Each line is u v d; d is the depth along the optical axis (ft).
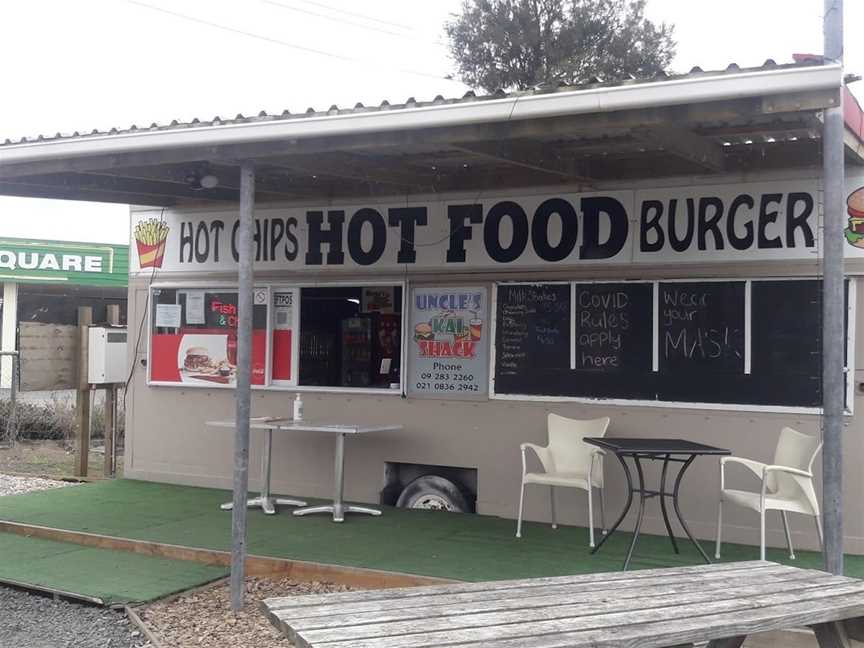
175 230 32.45
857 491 22.72
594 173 25.54
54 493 30.68
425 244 28.32
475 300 27.63
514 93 17.74
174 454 32.35
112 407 36.55
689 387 24.77
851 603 13.15
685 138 20.38
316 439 29.96
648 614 12.26
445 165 25.50
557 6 70.69
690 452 20.48
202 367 31.94
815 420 23.36
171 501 29.30
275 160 21.95
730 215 24.34
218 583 21.62
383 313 29.45
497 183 27.17
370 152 22.76
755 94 15.81
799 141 22.79
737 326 24.26
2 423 48.14
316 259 30.01
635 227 25.46
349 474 29.32
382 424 28.81
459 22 73.67
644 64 69.62
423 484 28.37
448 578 20.54
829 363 16.58
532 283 26.78
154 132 20.86
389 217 28.89
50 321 77.92
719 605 12.81
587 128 17.56
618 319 25.68
